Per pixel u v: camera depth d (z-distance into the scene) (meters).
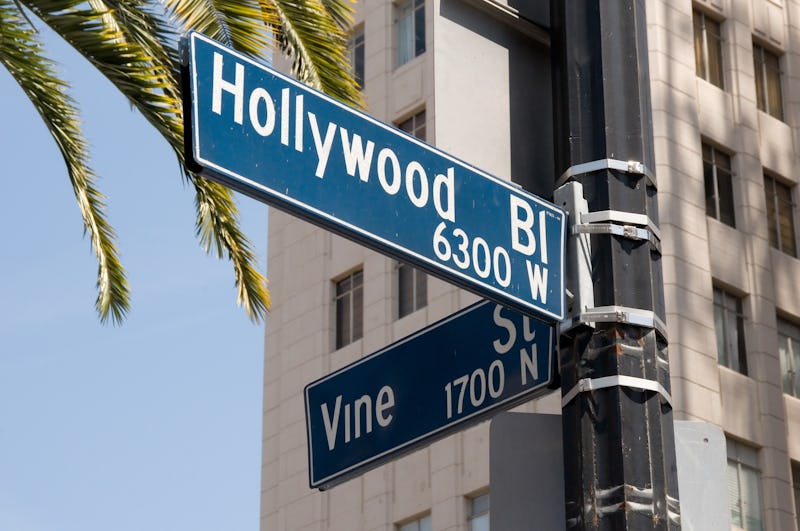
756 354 70.69
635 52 11.54
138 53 22.22
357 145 10.20
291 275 82.56
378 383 11.86
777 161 77.31
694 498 10.54
